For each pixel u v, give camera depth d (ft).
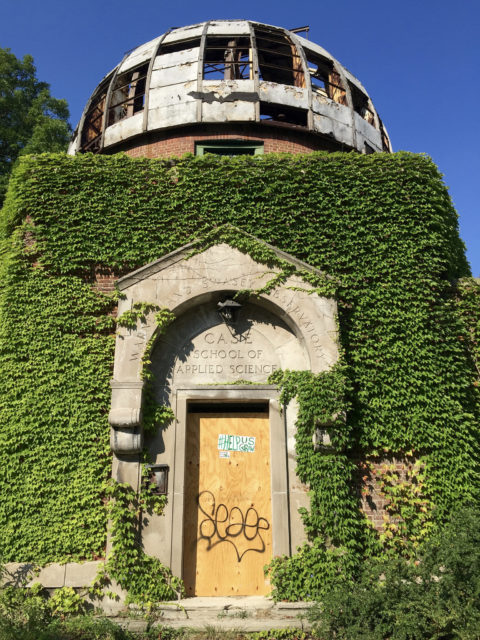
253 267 29.37
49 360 28.73
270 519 27.27
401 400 28.25
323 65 49.62
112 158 32.83
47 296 30.01
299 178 32.22
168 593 24.59
